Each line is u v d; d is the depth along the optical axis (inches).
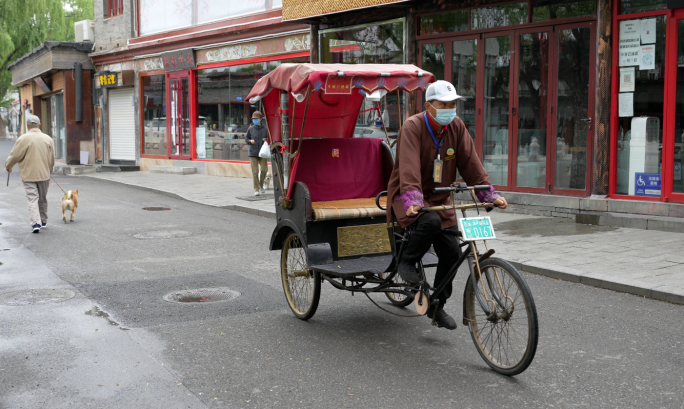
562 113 416.8
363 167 237.9
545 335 197.0
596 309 224.2
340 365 174.1
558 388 156.4
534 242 330.0
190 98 816.3
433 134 175.2
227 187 651.5
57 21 1721.2
